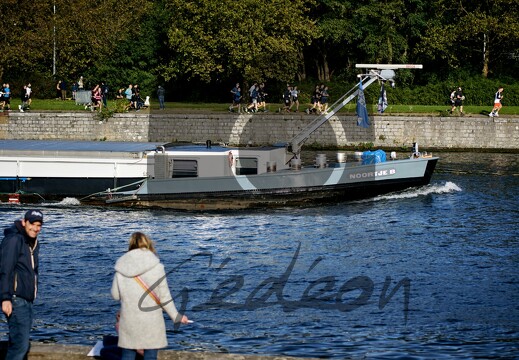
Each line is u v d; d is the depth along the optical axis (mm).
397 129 71125
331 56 93375
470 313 27484
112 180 44844
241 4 78750
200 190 43938
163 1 89375
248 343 24484
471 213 44438
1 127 73188
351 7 88938
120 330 15148
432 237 39031
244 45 78938
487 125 70812
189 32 81625
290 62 83188
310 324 26250
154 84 88188
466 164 62906
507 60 87250
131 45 88188
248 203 44094
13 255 15750
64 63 85562
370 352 23750
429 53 83812
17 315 15906
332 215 43094
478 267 33688
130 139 72812
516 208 45875
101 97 74938
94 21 82375
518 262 34531
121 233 39156
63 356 16250
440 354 23547
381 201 46312
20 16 79250
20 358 16016
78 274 31938
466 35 81688
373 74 49219
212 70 81000
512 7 81750
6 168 45156
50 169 45156
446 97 78688
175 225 40969
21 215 42750
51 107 76125
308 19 84125
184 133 72375
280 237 38719
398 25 86938
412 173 46500
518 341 24719
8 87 74062
